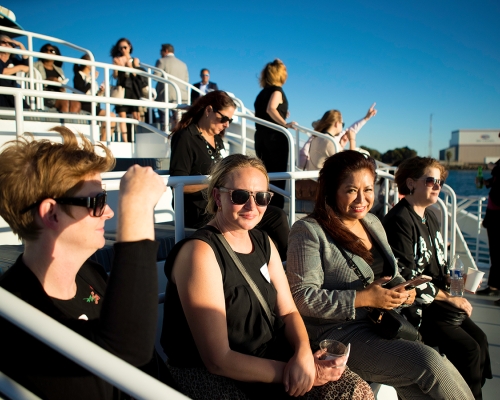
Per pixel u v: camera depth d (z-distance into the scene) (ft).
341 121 15.85
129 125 19.21
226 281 5.46
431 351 6.36
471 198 19.11
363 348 6.68
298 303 6.90
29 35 14.29
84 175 3.73
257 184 5.83
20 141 3.74
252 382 5.19
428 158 9.55
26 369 3.36
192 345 5.34
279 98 13.10
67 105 18.89
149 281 3.31
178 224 6.46
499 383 9.30
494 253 14.26
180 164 8.82
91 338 3.21
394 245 8.96
